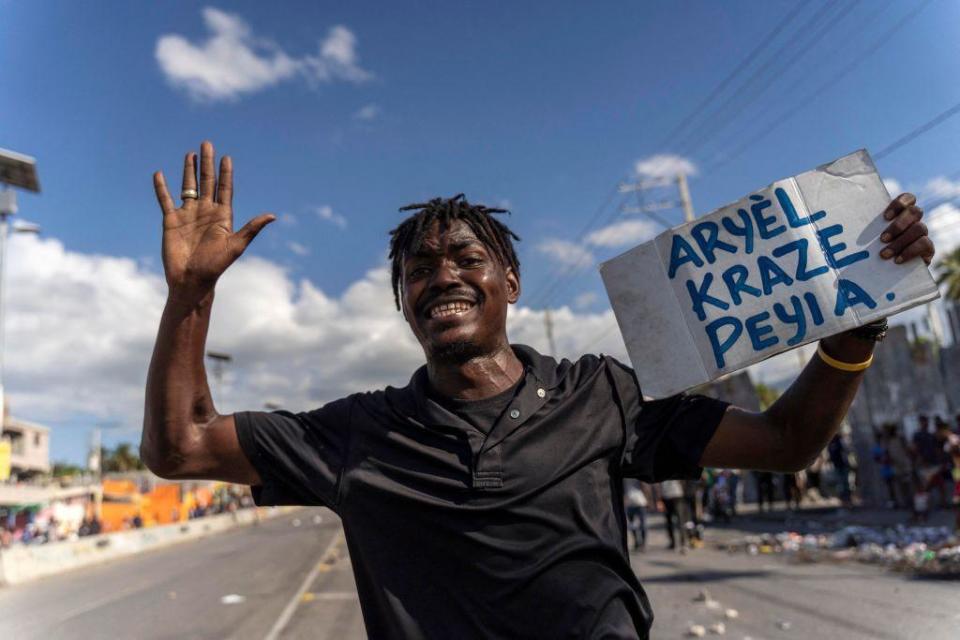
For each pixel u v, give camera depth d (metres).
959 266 28.42
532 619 1.53
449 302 1.79
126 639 7.88
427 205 1.90
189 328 1.70
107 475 54.66
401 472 1.66
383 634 1.64
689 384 1.79
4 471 31.47
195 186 1.79
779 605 6.85
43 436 50.97
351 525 1.70
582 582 1.54
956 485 9.72
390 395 1.82
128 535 25.70
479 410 1.70
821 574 8.33
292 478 1.75
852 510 14.69
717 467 1.77
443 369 1.78
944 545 8.81
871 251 1.74
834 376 1.70
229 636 7.48
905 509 13.85
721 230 1.87
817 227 1.80
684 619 6.52
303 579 11.99
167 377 1.69
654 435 1.75
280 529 33.06
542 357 1.84
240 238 1.72
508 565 1.56
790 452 1.71
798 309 1.75
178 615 9.29
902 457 14.29
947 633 5.39
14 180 22.80
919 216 1.73
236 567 15.62
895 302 1.69
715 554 10.88
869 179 1.79
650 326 1.85
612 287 1.91
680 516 11.32
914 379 14.80
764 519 15.26
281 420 1.81
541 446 1.63
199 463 1.73
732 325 1.80
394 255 2.05
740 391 19.25
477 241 1.84
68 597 13.01
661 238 1.90
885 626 5.75
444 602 1.58
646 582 8.78
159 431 1.69
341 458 1.73
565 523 1.58
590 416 1.71
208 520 36.38
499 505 1.58
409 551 1.62
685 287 1.86
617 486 1.74
